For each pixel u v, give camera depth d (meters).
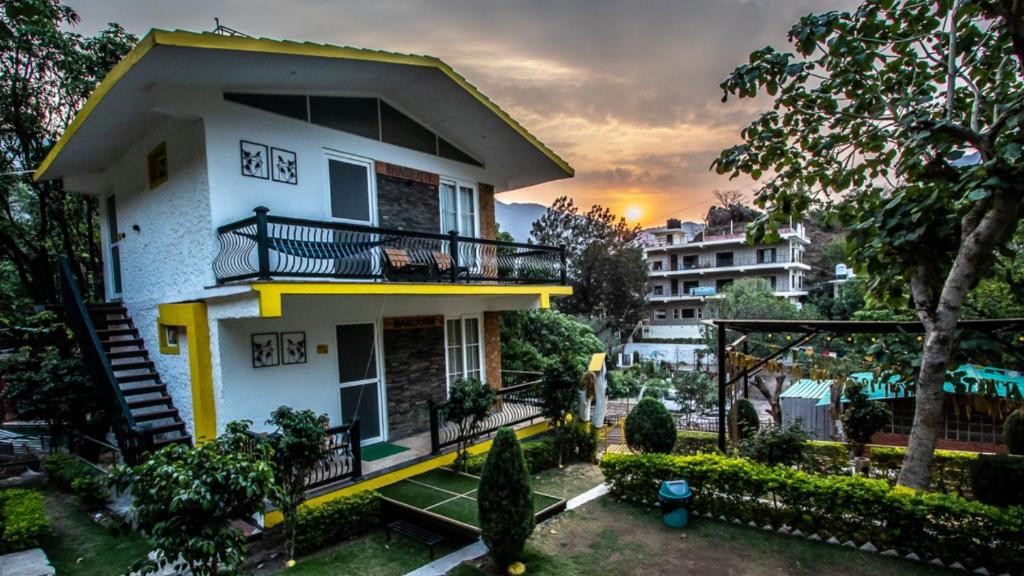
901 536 6.26
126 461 7.61
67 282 10.14
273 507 6.59
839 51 6.41
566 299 31.02
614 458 8.54
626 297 30.70
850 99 7.00
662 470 8.03
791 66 6.43
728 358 9.81
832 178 7.29
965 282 5.84
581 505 8.23
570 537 7.05
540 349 19.94
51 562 6.14
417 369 10.64
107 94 7.35
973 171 5.20
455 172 11.64
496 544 5.98
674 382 21.47
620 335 31.36
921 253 6.21
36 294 11.70
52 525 7.25
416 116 10.71
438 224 11.15
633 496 8.31
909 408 12.99
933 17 6.37
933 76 6.76
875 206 6.93
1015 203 5.30
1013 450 9.49
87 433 9.66
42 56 13.56
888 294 6.89
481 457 9.25
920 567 6.04
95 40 14.61
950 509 5.92
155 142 8.98
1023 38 5.23
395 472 8.14
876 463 9.68
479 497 6.11
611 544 6.83
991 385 6.42
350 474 7.70
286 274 7.08
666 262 43.38
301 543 6.45
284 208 8.43
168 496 3.97
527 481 6.11
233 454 4.35
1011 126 5.04
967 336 6.27
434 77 9.45
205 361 7.90
